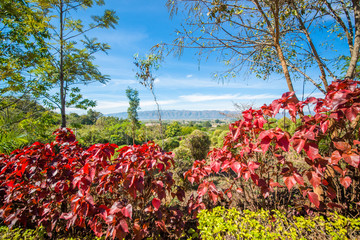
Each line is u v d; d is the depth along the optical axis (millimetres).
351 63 2279
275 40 2572
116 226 1436
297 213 1854
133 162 1571
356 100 1302
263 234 1451
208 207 2357
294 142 1385
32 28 5688
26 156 1963
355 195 1851
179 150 4531
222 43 3053
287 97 1498
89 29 6918
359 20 2258
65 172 1989
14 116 5602
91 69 7066
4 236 1900
